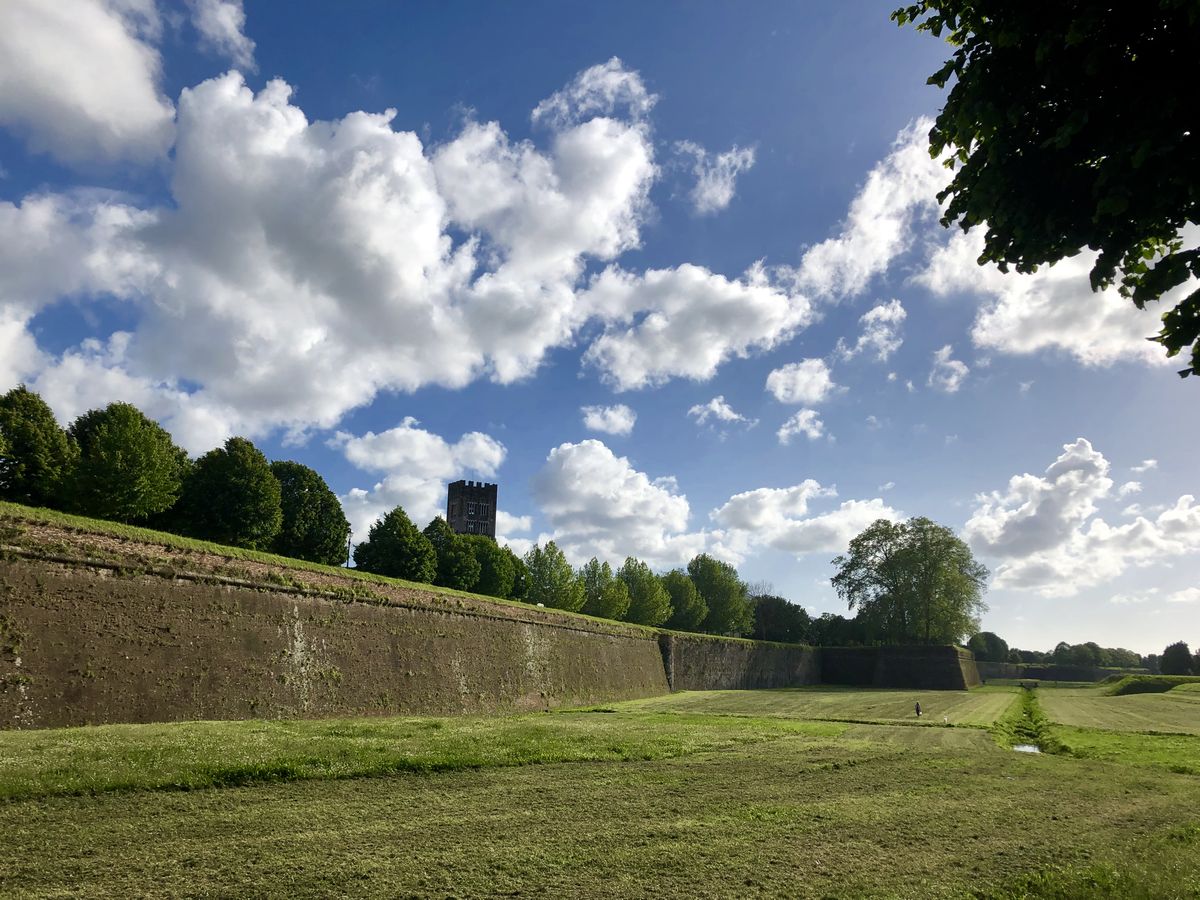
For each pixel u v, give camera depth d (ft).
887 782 61.26
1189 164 20.43
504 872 32.17
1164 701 195.52
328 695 103.50
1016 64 23.50
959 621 297.33
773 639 400.67
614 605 278.05
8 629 68.95
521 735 80.79
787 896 30.40
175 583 87.45
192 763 49.44
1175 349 22.56
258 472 159.74
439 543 220.64
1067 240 23.58
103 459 126.62
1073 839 42.29
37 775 43.16
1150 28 21.17
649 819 43.70
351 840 36.17
